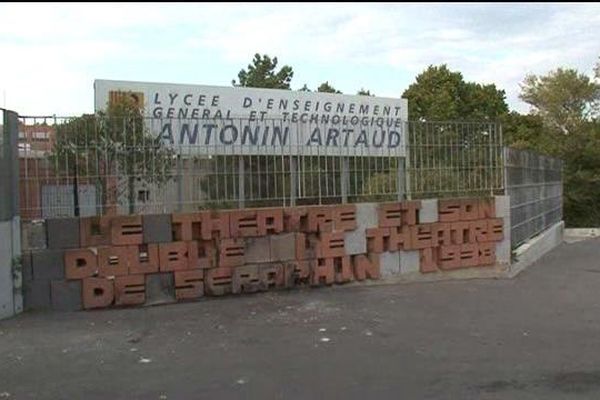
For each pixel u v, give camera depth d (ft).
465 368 20.34
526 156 49.70
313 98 46.57
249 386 18.74
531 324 26.68
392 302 31.68
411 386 18.54
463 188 39.75
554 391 17.95
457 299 32.48
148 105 40.63
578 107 111.75
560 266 45.34
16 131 29.53
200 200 33.17
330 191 36.14
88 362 21.59
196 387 18.72
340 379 19.30
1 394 18.37
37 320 28.27
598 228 84.17
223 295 33.06
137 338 24.93
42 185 30.30
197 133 33.65
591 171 97.45
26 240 29.86
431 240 38.14
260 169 34.63
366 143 37.32
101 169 31.19
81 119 30.91
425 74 131.75
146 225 31.48
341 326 26.61
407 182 38.17
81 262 30.45
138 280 31.27
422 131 38.73
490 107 133.80
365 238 36.45
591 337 24.36
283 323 27.30
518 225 46.26
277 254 34.32
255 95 44.16
